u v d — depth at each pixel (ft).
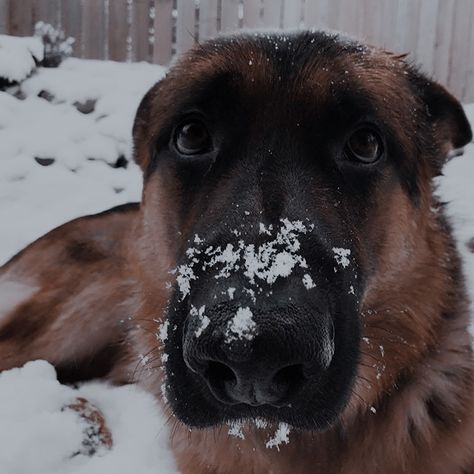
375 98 1.21
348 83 1.17
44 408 1.56
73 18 4.10
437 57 4.08
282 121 1.13
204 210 1.10
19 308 1.91
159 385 1.40
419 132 1.36
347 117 1.16
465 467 1.29
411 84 1.39
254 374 0.87
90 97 3.30
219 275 0.92
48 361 1.88
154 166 1.35
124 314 1.83
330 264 0.99
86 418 1.55
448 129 1.48
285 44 1.23
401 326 1.26
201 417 1.01
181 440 1.40
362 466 1.30
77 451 1.48
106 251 1.94
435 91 1.46
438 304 1.31
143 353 1.45
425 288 1.29
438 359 1.30
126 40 4.12
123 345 1.84
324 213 1.06
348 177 1.16
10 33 4.08
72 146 3.04
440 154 1.46
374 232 1.19
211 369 0.91
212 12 4.03
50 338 1.89
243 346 0.84
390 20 4.03
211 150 1.19
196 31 4.07
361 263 1.15
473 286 1.75
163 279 1.32
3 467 1.37
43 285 1.95
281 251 0.94
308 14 4.01
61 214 2.70
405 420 1.28
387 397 1.28
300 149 1.12
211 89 1.17
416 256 1.28
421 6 4.02
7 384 1.66
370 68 1.25
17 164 2.92
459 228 2.26
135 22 4.10
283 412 0.97
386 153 1.21
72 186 2.88
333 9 4.00
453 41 4.06
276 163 1.10
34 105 3.23
